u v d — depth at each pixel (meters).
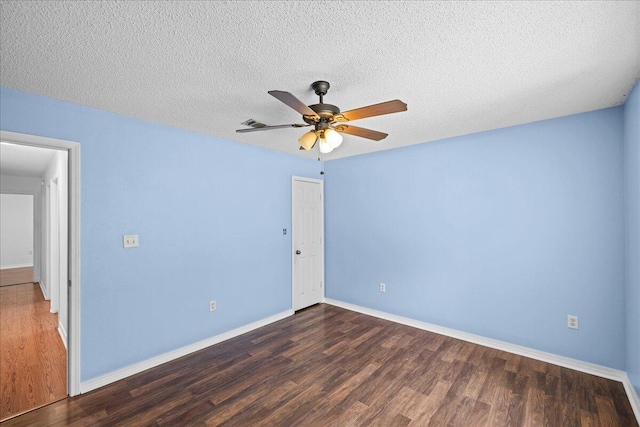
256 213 3.68
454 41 1.52
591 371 2.53
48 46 1.53
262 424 1.95
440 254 3.44
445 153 3.38
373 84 2.00
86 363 2.33
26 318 3.93
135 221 2.62
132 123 2.60
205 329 3.12
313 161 4.52
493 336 3.06
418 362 2.75
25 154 3.83
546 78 1.93
